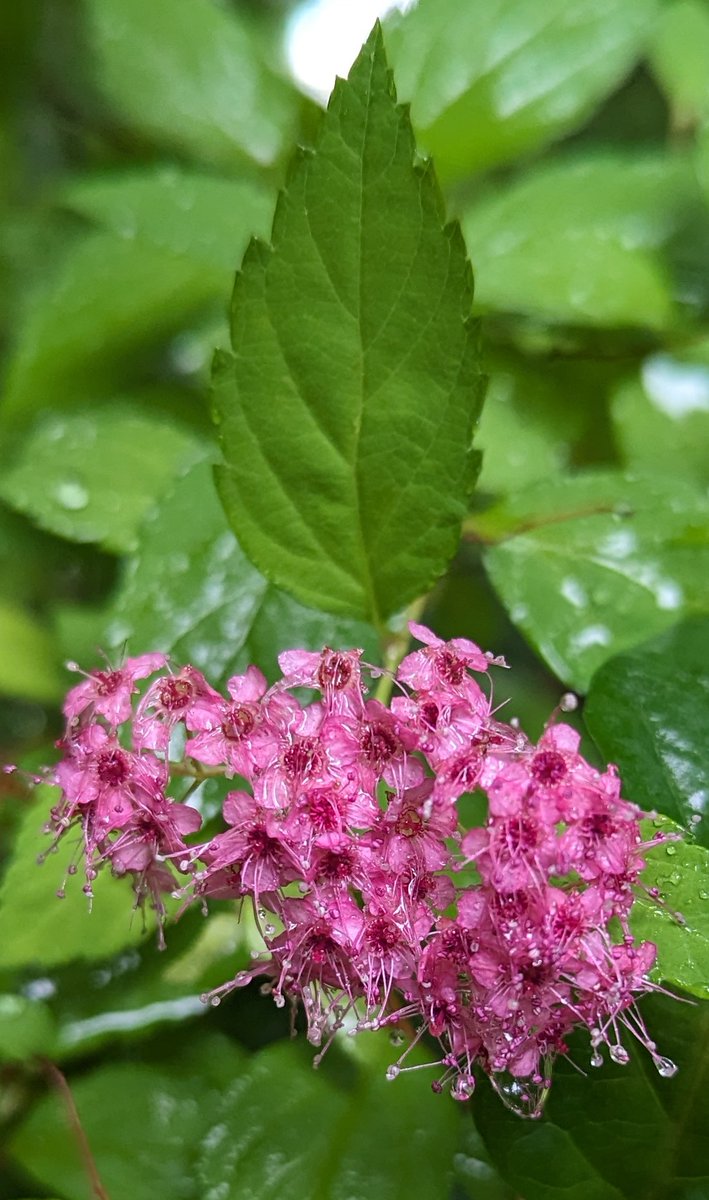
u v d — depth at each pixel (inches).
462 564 12.3
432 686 10.4
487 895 10.3
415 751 10.4
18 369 12.6
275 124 13.0
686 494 11.5
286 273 10.7
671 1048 10.7
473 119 12.6
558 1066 10.7
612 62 12.6
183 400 12.7
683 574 11.4
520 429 12.3
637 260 12.3
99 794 10.5
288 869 10.4
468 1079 10.4
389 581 11.1
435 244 10.6
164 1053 11.4
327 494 10.9
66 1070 11.4
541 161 13.3
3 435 12.7
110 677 10.7
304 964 10.5
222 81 13.0
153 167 13.1
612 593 11.4
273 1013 11.6
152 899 10.6
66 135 13.7
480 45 12.6
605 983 10.3
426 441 10.8
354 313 10.7
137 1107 11.3
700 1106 10.7
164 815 10.5
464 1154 11.1
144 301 12.6
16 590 12.6
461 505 10.9
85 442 12.2
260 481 10.9
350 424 10.8
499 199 12.5
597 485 11.5
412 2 12.6
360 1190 11.0
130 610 11.3
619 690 10.9
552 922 10.2
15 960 11.1
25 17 13.4
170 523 11.4
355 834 10.4
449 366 10.7
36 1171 11.2
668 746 10.8
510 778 10.3
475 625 12.5
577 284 12.3
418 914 10.4
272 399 10.8
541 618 11.4
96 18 13.1
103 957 11.2
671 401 12.5
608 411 12.4
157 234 12.5
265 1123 11.1
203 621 11.2
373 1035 11.2
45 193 13.5
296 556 11.1
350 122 10.5
